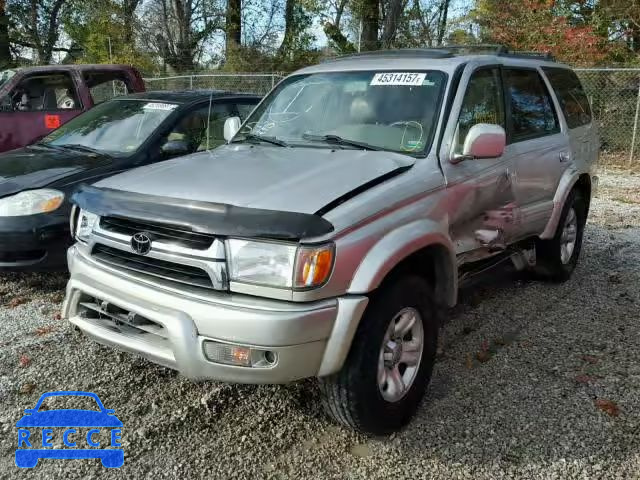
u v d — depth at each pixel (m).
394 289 3.18
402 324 3.30
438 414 3.54
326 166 3.48
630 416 3.51
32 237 5.07
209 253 2.90
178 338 2.88
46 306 5.11
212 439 3.30
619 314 5.04
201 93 6.93
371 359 3.05
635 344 4.46
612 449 3.21
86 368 4.01
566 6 17.86
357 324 2.94
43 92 8.67
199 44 25.92
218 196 3.10
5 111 8.22
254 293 2.87
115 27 24.48
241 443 3.27
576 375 3.99
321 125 4.21
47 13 27.61
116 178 3.67
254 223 2.80
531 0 17.61
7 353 4.20
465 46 4.99
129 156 5.83
